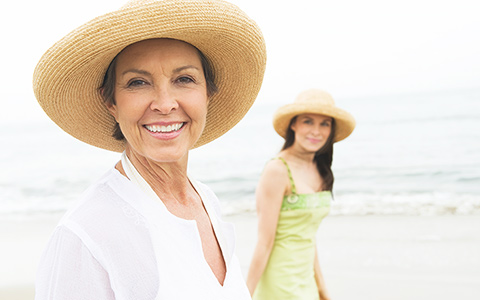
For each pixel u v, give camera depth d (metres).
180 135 1.21
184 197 1.38
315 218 3.12
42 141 23.66
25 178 18.67
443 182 14.39
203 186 1.61
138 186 1.21
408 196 13.07
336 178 15.47
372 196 13.29
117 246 1.07
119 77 1.18
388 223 9.88
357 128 21.34
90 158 21.34
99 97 1.34
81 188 17.45
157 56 1.15
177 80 1.20
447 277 6.23
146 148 1.20
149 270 1.09
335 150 18.36
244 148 19.78
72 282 1.03
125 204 1.14
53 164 20.52
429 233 8.72
